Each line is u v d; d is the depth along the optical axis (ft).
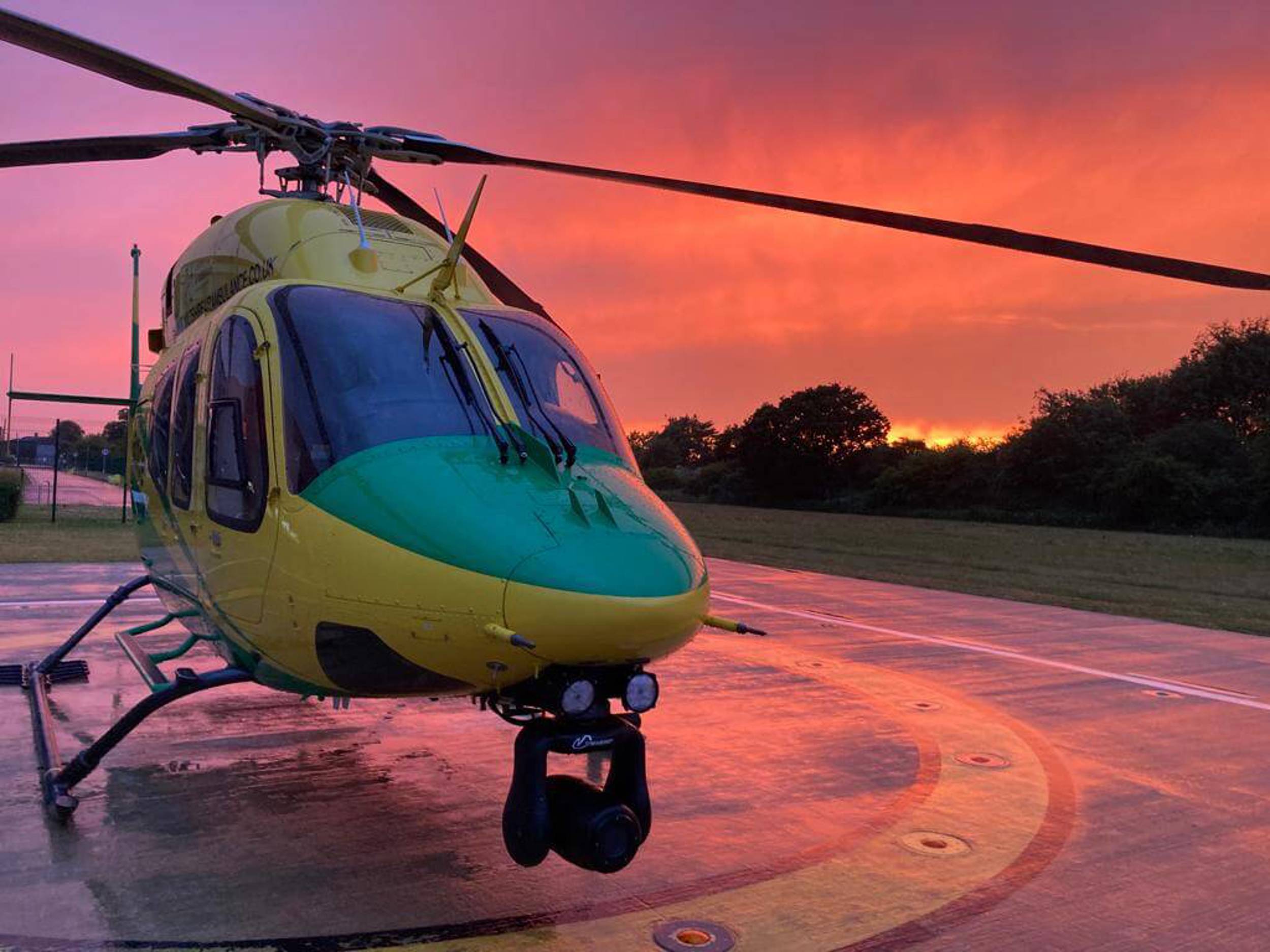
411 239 15.60
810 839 15.19
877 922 12.26
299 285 13.39
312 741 19.90
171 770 17.78
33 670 23.70
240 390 12.96
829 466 175.73
